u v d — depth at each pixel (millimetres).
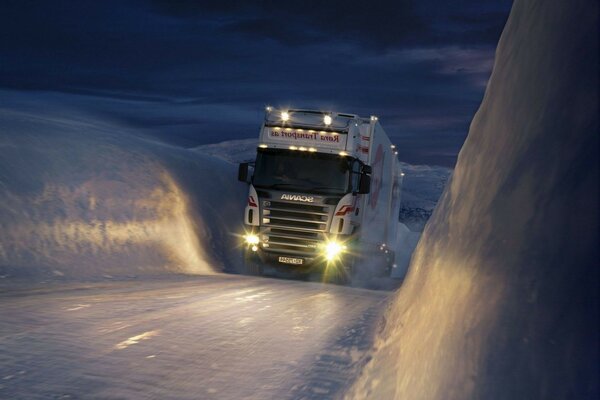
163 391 5789
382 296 14805
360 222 20797
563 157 2344
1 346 7039
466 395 2381
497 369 2234
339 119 20375
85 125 30500
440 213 4977
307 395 5797
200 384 6059
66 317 8938
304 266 19984
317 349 7703
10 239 17562
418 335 3852
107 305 10320
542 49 3043
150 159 27078
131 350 7199
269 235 20062
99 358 6781
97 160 24281
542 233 2295
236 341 8008
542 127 2660
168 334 8180
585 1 2666
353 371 6375
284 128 20047
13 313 9062
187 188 27281
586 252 2002
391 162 25469
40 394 5500
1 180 19594
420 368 3348
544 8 3254
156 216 23266
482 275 2754
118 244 20500
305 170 19906
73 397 5457
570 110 2426
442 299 3410
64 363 6492
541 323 2086
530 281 2256
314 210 19750
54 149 23281
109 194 22484
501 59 4043
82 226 20125
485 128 3916
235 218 29703
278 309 10969
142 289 13266
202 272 21375
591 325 1863
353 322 9789
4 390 5551
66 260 18047
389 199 25531
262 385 6109
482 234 2992
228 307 10836
